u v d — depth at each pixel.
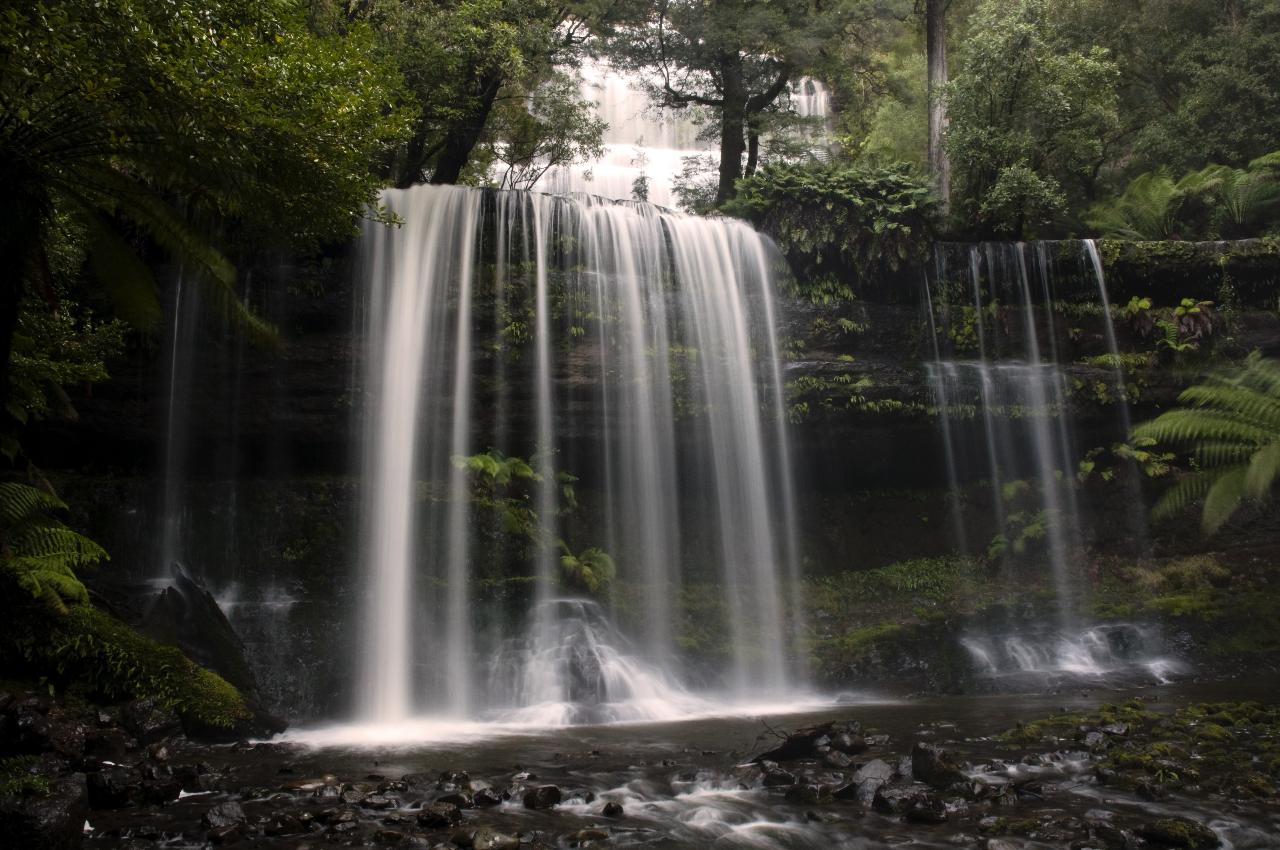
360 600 14.04
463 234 15.48
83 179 9.20
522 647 14.01
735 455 16.61
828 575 17.14
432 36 17.86
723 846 6.25
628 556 15.91
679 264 16.81
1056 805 7.12
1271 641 15.56
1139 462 18.62
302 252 13.83
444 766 8.95
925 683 14.48
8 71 7.76
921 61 28.58
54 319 11.70
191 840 6.34
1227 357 18.84
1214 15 24.72
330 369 14.93
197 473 14.86
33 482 12.73
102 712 9.49
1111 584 17.44
